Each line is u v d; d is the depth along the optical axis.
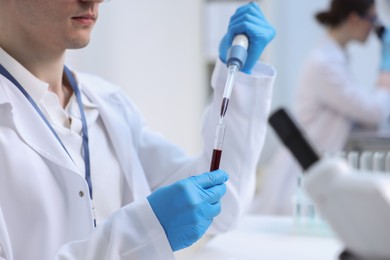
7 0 0.95
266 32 1.04
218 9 3.01
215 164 0.91
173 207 0.80
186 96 3.15
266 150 3.23
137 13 3.15
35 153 0.96
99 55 3.08
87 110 1.12
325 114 2.42
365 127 2.45
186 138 3.18
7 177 0.91
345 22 2.42
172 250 0.82
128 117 1.23
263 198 2.37
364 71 3.14
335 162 0.44
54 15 0.91
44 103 1.02
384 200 0.40
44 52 0.99
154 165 1.25
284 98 3.32
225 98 0.94
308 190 0.45
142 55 3.17
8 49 0.99
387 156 1.26
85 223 0.96
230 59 0.97
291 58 3.29
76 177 0.96
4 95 0.94
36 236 0.93
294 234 1.29
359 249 0.43
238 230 1.33
